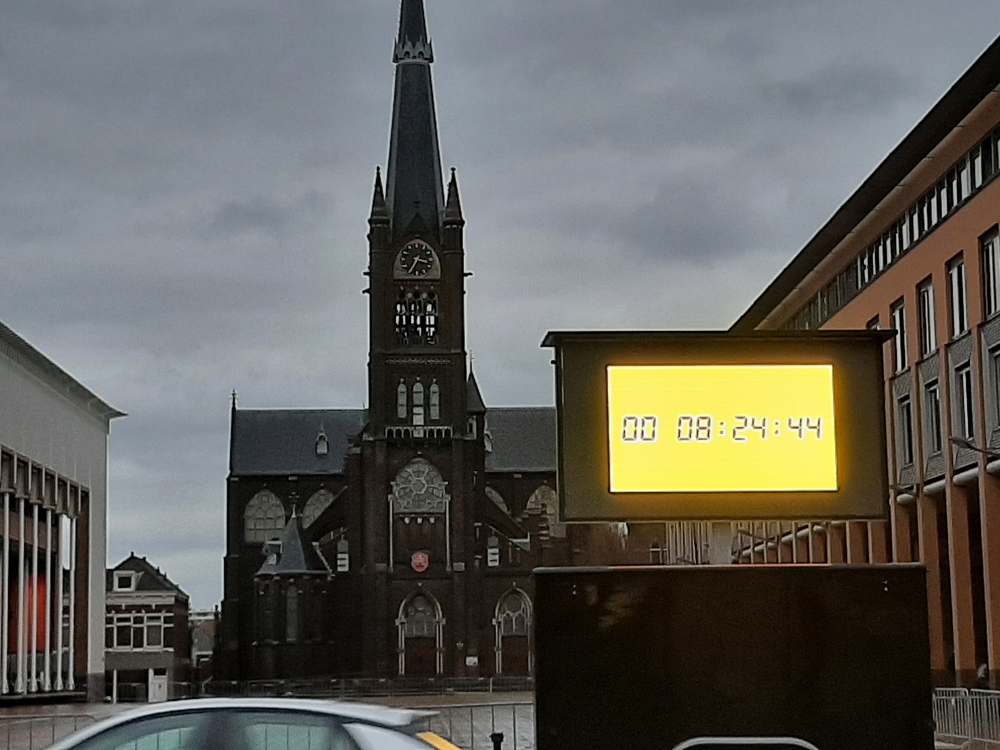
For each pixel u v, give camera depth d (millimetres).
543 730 14758
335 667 112500
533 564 112562
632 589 14898
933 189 46875
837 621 14875
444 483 111500
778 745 14688
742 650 14836
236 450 133375
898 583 14906
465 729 40656
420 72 119438
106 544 88062
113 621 128000
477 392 118750
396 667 109312
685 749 14688
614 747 14750
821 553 57500
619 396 15617
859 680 14820
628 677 14805
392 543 110938
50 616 75812
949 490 44906
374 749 10867
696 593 14875
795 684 14805
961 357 44188
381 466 111062
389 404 112312
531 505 132500
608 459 15539
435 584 110500
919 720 14781
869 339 15734
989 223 41469
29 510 71688
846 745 14766
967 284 43281
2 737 38594
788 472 15586
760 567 14922
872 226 52719
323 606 113125
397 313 113812
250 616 128125
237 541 130625
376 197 114750
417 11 121188
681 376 15656
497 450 134000
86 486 82688
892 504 50562
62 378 76812
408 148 117438
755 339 15688
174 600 128750
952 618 45438
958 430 44562
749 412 15641
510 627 111688
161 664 127438
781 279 61906
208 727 11102
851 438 15641
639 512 15508
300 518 116188
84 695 80375
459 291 114062
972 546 44438
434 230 115250
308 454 134125
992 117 41062
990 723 30875
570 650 14852
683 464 15570
